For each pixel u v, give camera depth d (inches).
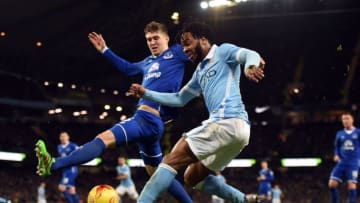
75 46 1039.0
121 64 266.8
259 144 1429.6
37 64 1087.0
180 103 220.8
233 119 194.9
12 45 1017.5
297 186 1330.0
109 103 1450.5
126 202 1115.9
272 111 1462.8
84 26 956.0
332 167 1350.9
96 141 221.5
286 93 1362.0
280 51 1159.6
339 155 489.7
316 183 1322.6
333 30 1075.9
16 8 882.1
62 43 1025.5
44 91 1429.6
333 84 1302.9
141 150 255.9
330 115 1448.1
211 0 893.2
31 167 1364.4
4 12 893.8
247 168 1422.2
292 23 1042.7
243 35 1074.1
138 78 1215.6
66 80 1160.8
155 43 256.5
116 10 903.7
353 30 1069.1
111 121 1534.2
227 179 1401.3
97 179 1411.2
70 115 1510.8
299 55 1176.2
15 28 958.4
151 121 239.3
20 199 1223.5
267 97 1384.1
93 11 916.6
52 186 1306.6
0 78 1307.8
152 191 195.6
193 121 1390.3
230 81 199.9
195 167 217.8
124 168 726.5
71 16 931.3
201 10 928.3
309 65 1230.3
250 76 179.9
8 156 1333.7
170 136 1391.5
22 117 1451.8
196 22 207.5
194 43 205.3
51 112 1483.8
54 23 954.7
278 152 1398.9
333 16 1019.3
